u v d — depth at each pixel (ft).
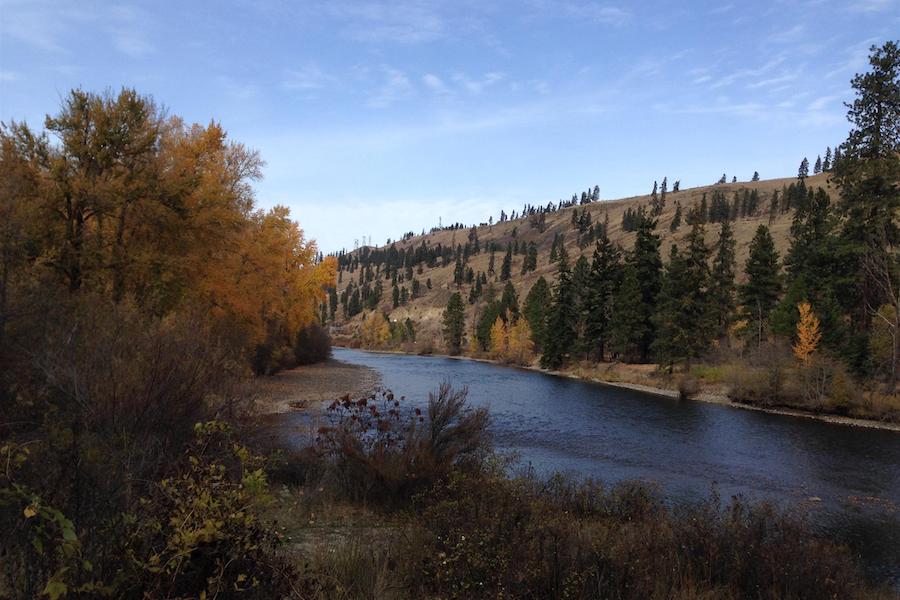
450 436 36.29
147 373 20.25
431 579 17.11
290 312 131.44
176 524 9.93
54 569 8.71
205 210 69.77
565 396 124.98
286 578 11.83
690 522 27.14
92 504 10.02
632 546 22.80
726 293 196.54
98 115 59.52
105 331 24.68
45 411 19.39
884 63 132.05
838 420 103.65
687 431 85.40
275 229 102.01
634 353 196.54
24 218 43.14
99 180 57.98
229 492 11.00
